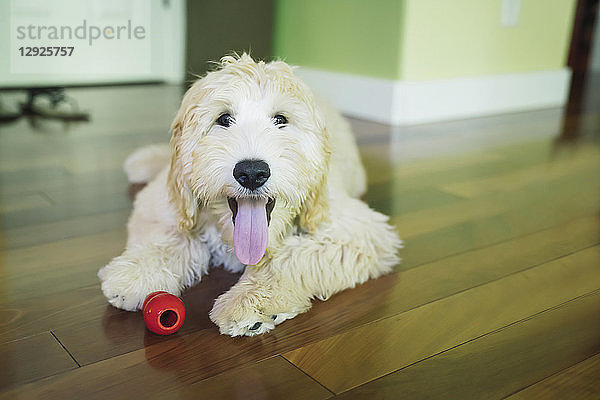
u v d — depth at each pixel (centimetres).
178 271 160
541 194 252
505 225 216
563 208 236
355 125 371
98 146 302
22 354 130
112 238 193
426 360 131
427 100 385
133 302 148
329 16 400
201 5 444
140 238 167
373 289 164
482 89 414
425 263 182
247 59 154
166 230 165
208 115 146
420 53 375
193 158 144
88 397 117
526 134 363
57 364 127
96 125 345
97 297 156
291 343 137
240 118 146
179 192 152
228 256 170
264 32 438
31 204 221
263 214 144
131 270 151
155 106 398
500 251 192
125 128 339
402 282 169
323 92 413
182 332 140
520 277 174
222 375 124
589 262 185
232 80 146
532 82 444
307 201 155
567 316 152
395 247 182
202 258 167
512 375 126
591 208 236
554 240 203
